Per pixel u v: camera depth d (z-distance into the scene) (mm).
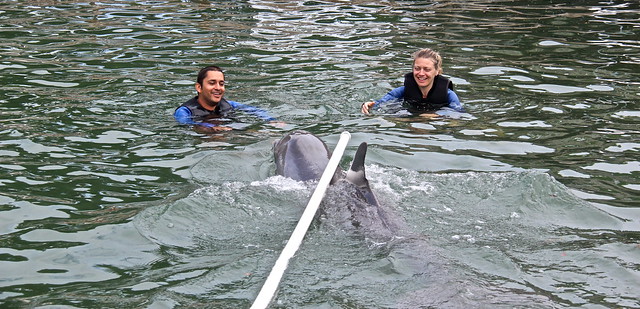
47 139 6309
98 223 4656
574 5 13789
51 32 10898
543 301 3619
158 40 10555
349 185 4875
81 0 13430
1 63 9016
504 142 6438
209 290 3814
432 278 3836
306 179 5234
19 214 4797
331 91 8195
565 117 7215
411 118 7207
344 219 4539
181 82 8414
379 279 3848
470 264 4051
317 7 13414
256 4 13500
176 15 12383
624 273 3967
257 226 4598
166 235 4480
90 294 3799
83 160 5824
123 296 3770
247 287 3844
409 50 10258
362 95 8062
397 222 4551
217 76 7105
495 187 5168
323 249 4188
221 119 7066
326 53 10023
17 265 4121
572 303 3639
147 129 6695
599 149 6250
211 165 5727
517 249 4266
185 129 6723
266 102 7738
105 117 7027
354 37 11070
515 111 7453
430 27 11852
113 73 8727
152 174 5551
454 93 7766
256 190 5098
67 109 7238
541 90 8250
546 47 10453
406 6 13672
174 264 4121
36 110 7168
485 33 11414
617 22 12219
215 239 4434
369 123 7035
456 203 4926
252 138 6500
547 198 4996
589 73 9016
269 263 4102
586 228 4602
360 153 4934
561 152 6172
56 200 5031
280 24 11898
